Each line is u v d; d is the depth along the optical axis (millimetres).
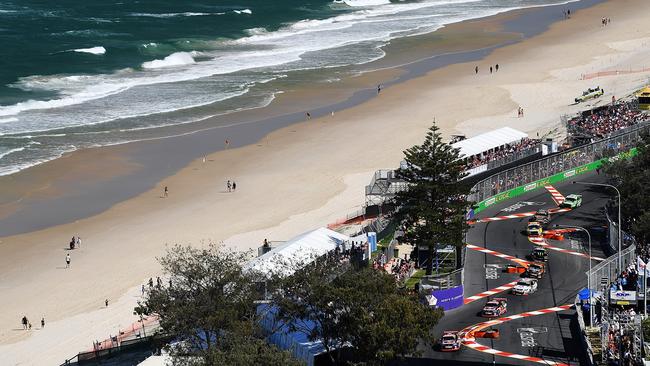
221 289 130250
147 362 128000
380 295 122938
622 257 147875
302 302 126625
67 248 190875
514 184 191625
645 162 176625
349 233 179000
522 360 126688
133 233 196750
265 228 194000
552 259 160625
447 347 129750
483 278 153875
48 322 160875
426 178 158125
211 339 128125
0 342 154625
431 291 142125
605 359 122500
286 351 113062
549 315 140250
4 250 190125
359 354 119750
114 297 169000
